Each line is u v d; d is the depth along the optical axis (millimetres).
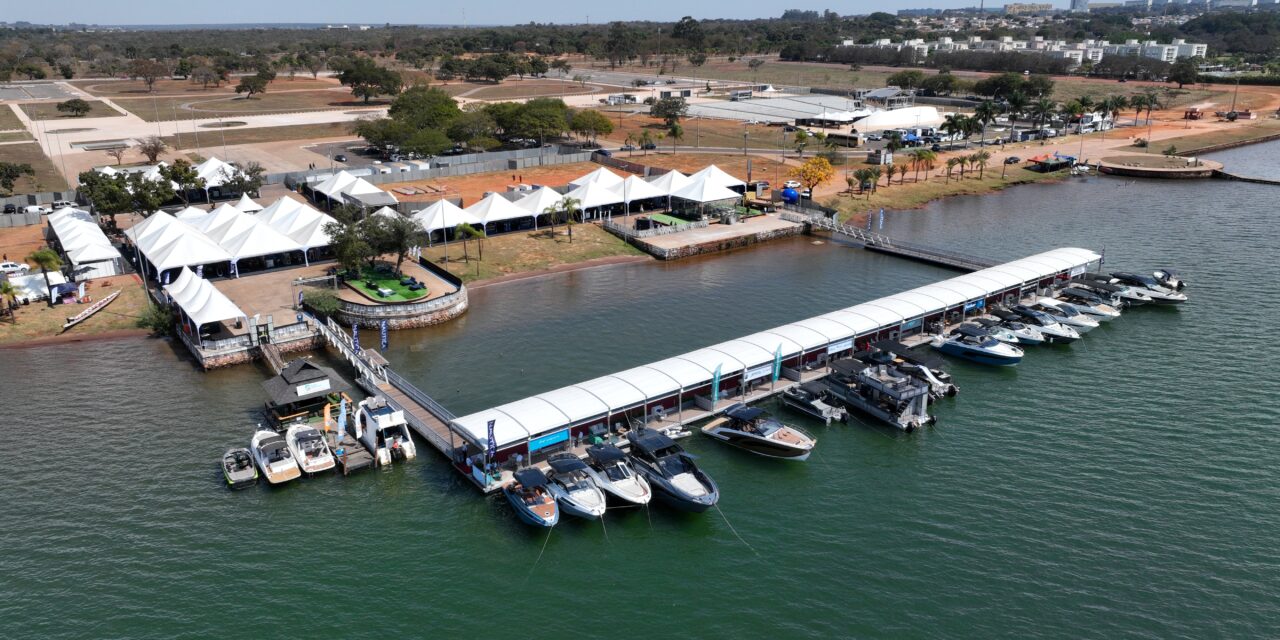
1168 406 76562
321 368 77375
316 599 51625
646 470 65375
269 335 88812
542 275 118562
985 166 197125
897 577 53594
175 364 87062
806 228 143625
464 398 79125
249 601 51344
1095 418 74625
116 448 69438
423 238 119938
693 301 107750
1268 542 56375
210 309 86688
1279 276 114938
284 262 117062
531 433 64812
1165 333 94938
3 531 57750
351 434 71250
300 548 56594
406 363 87562
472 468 64062
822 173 162500
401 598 51906
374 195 140375
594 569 55156
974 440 71250
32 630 48719
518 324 99125
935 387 79000
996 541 57031
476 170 181500
